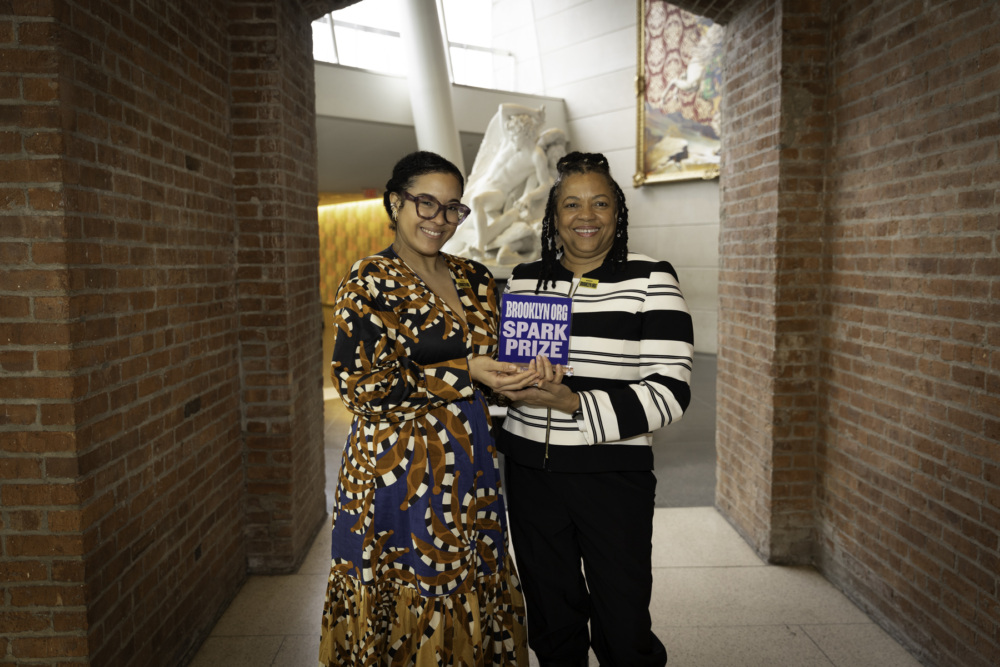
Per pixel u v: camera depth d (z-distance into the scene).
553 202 1.85
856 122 2.73
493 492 1.71
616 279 1.80
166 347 2.21
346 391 1.57
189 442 2.41
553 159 7.25
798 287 3.02
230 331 2.87
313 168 3.48
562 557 1.82
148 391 2.08
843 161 2.83
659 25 10.38
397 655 1.64
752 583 2.97
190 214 2.43
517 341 1.64
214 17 2.70
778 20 2.94
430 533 1.59
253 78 2.88
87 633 1.73
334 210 15.48
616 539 1.74
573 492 1.76
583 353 1.77
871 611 2.67
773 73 3.01
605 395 1.66
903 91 2.42
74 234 1.66
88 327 1.73
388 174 12.07
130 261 1.96
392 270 1.63
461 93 10.67
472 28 12.20
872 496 2.65
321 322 3.68
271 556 3.09
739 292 3.48
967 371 2.11
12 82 1.59
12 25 1.58
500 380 1.60
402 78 9.55
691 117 10.18
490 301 1.82
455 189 1.67
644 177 10.88
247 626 2.64
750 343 3.34
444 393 1.61
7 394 1.65
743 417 3.46
